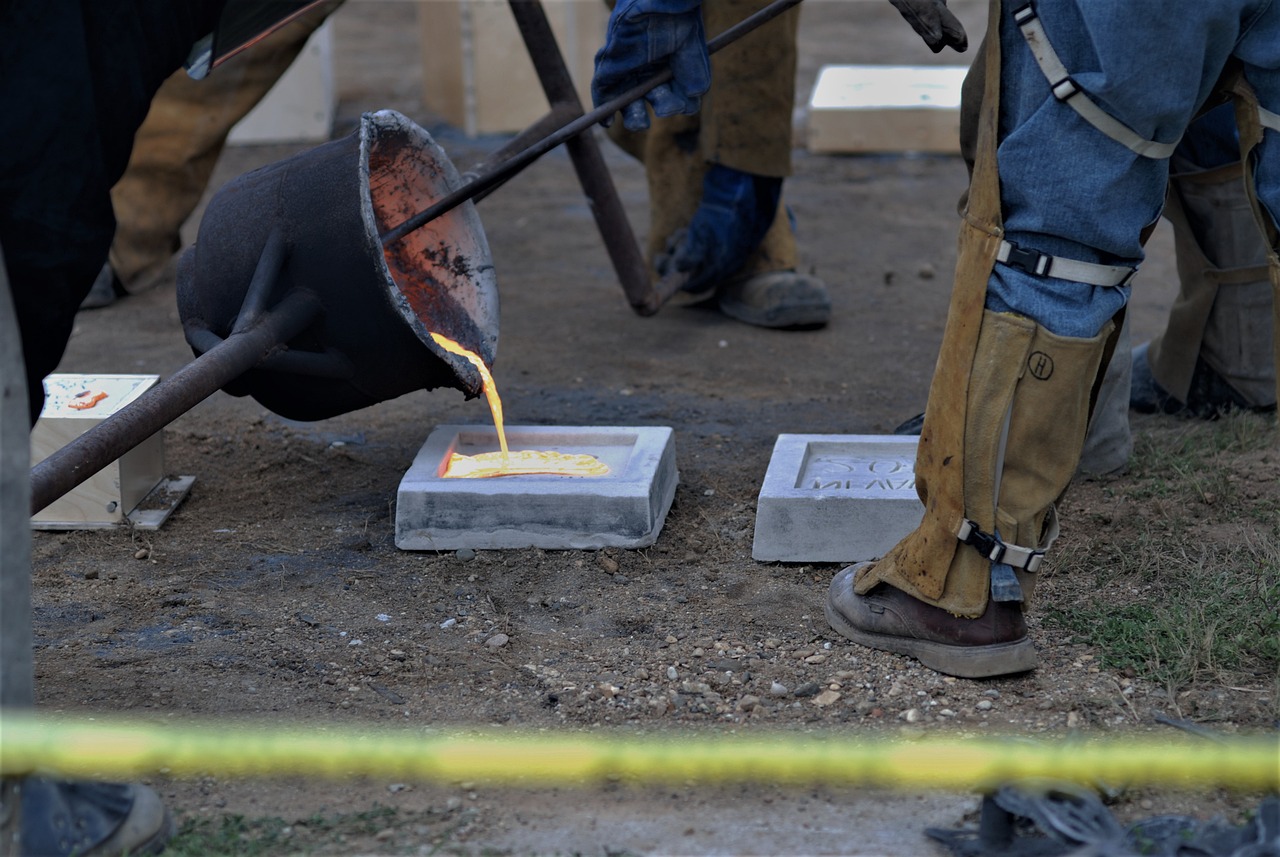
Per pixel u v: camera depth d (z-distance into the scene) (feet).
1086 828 11.99
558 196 45.37
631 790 13.51
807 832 12.73
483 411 26.35
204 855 12.14
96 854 11.77
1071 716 14.92
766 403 27.14
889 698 15.49
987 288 14.48
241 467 23.47
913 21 16.16
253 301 17.99
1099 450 21.88
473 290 22.07
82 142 13.76
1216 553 19.03
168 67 14.97
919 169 48.93
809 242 40.24
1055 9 13.57
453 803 13.21
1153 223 14.67
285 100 51.49
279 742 14.40
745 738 14.58
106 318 33.27
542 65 26.55
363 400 19.69
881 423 25.98
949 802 13.26
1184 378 24.77
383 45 73.77
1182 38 13.12
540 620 17.84
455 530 19.89
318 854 12.23
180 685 15.90
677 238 32.37
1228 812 12.93
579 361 29.76
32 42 13.43
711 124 30.07
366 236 18.03
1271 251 14.65
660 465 20.79
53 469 14.42
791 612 17.89
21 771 10.87
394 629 17.56
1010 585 15.26
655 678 16.14
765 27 29.19
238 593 18.70
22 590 10.92
